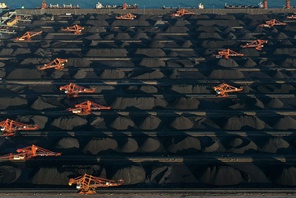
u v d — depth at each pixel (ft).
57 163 419.54
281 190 370.53
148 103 529.86
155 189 373.61
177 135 467.11
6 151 442.91
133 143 446.19
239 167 415.44
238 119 485.97
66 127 483.10
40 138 467.11
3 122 475.31
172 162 423.23
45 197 366.02
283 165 411.75
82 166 398.62
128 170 392.47
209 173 392.47
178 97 539.70
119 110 522.47
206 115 512.22
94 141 440.86
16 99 538.47
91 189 367.86
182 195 366.84
